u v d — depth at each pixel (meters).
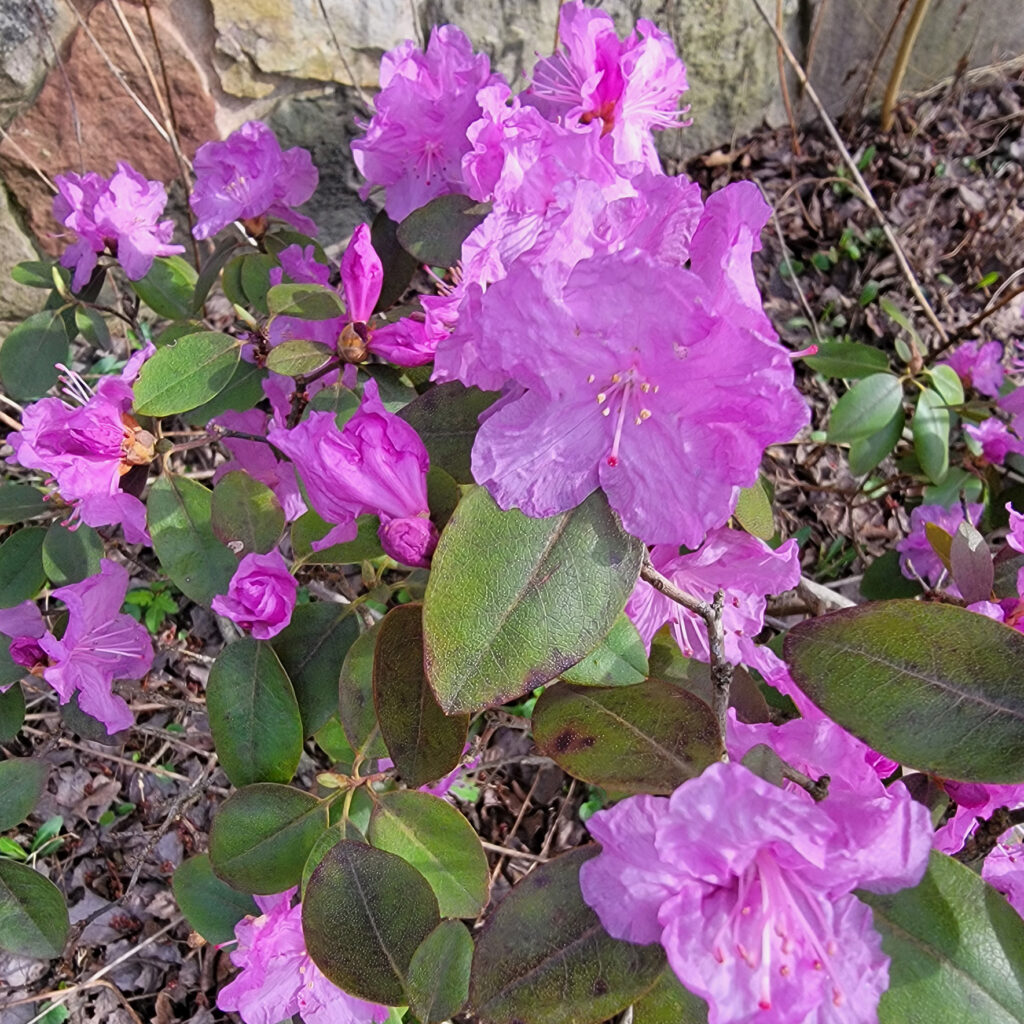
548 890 0.20
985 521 0.47
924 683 0.21
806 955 0.17
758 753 0.19
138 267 0.40
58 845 0.47
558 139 0.24
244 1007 0.29
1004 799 0.22
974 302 0.67
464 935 0.24
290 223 0.42
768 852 0.18
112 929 0.46
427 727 0.25
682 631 0.27
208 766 0.43
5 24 0.48
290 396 0.34
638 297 0.18
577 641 0.20
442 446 0.27
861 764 0.21
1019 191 0.70
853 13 0.67
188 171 0.54
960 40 0.70
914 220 0.69
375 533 0.27
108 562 0.31
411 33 0.54
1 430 0.56
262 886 0.28
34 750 0.49
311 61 0.53
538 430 0.20
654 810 0.17
